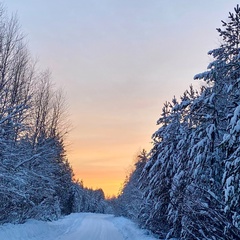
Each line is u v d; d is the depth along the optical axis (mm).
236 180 8445
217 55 12656
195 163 12680
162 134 21609
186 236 13648
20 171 17312
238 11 11664
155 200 20875
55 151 24562
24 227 18281
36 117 25594
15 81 19500
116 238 22938
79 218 47062
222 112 12797
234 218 8781
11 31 19625
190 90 17953
